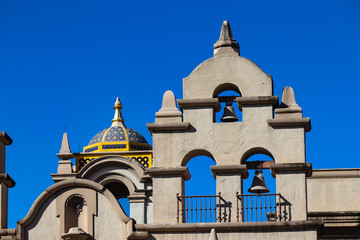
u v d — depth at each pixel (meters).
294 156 40.97
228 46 42.50
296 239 39.94
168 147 41.66
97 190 41.66
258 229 40.19
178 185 41.31
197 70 42.28
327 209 47.62
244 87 41.88
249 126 41.47
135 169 51.06
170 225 40.66
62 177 51.16
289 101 41.59
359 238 46.34
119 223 41.31
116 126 53.78
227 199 40.94
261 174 42.56
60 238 41.44
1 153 42.78
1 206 42.06
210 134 41.59
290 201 40.53
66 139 52.12
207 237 40.47
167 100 42.22
